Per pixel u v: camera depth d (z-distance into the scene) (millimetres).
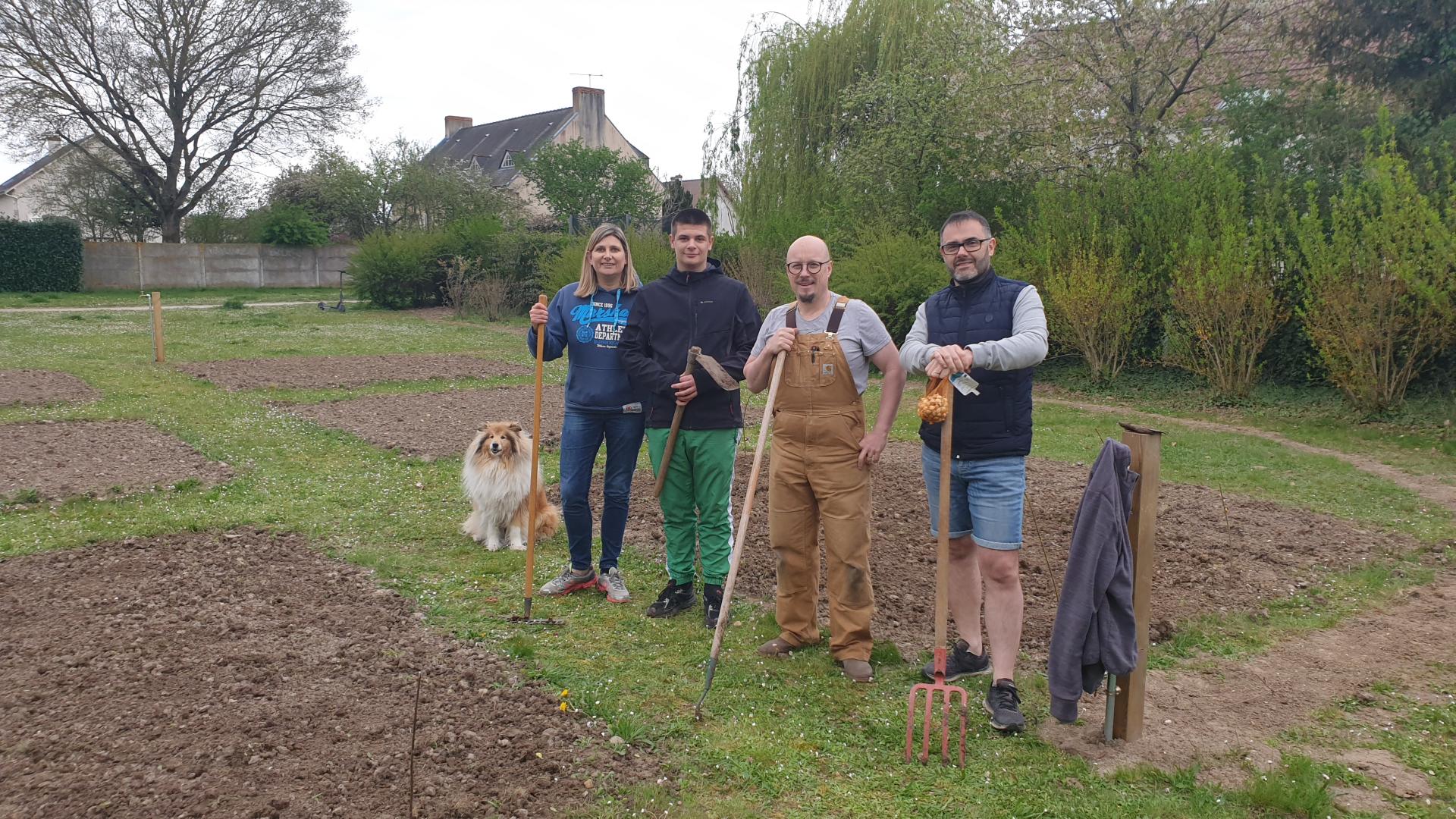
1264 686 4660
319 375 15156
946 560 3854
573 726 3975
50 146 38594
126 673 4332
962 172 19219
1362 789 3680
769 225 22312
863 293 17500
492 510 6625
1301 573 6441
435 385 14609
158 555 6203
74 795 3320
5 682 4219
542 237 29812
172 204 40969
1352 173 13656
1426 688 4648
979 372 4102
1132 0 16797
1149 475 3902
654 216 48281
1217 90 16594
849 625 4590
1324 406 13148
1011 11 18375
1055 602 5758
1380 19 15117
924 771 3764
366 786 3439
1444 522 7848
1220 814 3471
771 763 3783
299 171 46812
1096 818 3438
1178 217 14672
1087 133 17656
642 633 5137
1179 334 14594
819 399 4543
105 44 37312
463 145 61406
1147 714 4320
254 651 4617
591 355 5492
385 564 6121
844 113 22625
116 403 12016
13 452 9031
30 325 22719
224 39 38625
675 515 5367
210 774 3482
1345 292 12156
